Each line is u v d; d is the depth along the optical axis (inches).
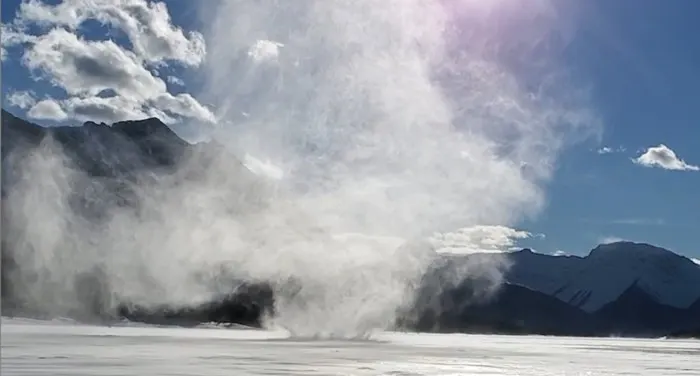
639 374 1724.9
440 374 1529.3
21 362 1574.8
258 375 1378.0
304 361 1815.9
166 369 1477.6
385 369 1616.6
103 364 1565.0
